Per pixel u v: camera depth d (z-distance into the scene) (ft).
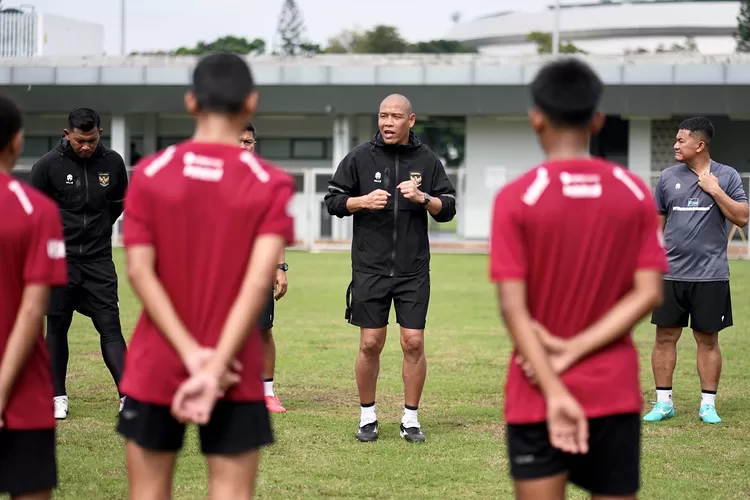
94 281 21.76
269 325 22.39
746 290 50.80
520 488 10.30
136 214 10.23
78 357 29.84
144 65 83.61
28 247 10.76
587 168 10.13
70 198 21.42
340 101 83.30
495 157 88.84
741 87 78.59
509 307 9.92
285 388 25.64
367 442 19.92
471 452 19.17
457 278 57.36
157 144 92.17
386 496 16.26
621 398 10.14
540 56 84.53
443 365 29.27
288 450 19.15
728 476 17.66
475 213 84.53
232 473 10.43
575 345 10.02
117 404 23.11
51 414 11.34
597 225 10.03
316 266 64.03
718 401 24.62
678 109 80.53
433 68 82.43
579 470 10.52
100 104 84.89
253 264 10.14
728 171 22.34
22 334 10.66
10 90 84.64
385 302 20.21
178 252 10.20
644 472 17.88
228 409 10.36
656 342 22.71
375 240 20.17
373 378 20.25
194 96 10.54
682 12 224.53
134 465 10.55
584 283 10.08
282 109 84.17
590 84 10.25
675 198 22.25
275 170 10.51
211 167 10.23
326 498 16.11
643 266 10.21
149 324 10.48
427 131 190.70
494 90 82.12
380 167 20.49
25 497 11.13
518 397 10.25
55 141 90.79
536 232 10.01
